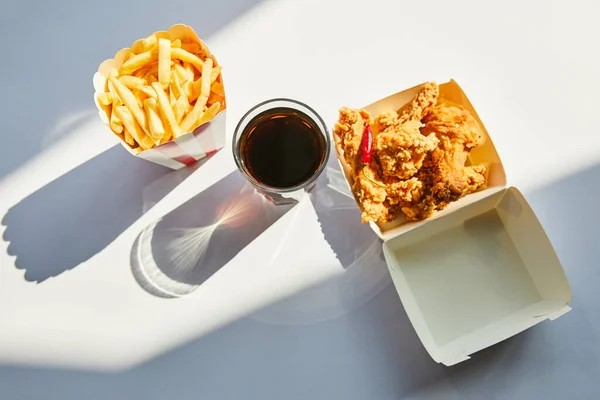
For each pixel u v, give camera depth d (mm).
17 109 527
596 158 516
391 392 491
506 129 522
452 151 459
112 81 435
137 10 532
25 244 514
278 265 507
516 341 495
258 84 523
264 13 531
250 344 498
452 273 485
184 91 445
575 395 488
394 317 498
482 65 528
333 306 501
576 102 524
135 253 512
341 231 510
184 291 505
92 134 525
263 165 469
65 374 500
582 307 499
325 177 518
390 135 452
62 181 521
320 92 522
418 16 530
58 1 534
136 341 501
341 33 529
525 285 478
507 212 479
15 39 531
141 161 522
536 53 530
